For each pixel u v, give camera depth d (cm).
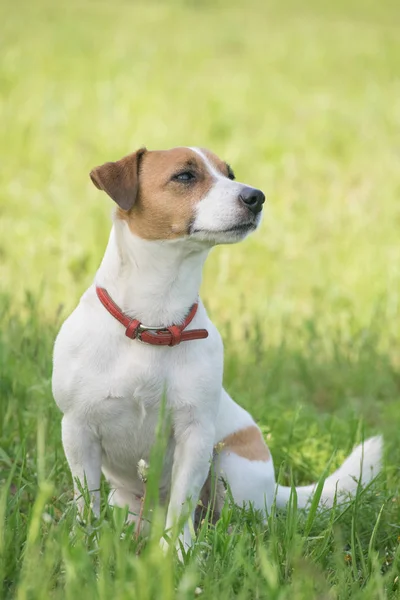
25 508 732
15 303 1237
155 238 689
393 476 847
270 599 525
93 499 702
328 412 1075
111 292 695
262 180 1956
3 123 2141
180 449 704
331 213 1809
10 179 1855
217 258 1519
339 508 742
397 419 1005
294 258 1569
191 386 686
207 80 2880
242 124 2398
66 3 4131
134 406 690
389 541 713
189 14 4216
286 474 865
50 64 2781
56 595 538
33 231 1562
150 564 524
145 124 2250
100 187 702
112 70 2792
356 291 1422
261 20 4253
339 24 4259
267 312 1279
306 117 2536
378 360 1177
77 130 2156
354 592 580
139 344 682
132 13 4066
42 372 903
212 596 539
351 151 2245
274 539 604
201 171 703
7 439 812
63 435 708
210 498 745
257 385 1047
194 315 697
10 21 3484
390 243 1659
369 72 3169
